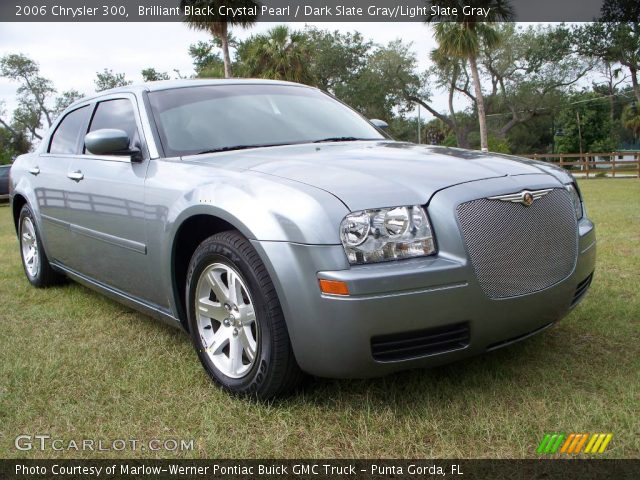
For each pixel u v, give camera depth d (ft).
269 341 7.50
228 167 8.68
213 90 11.37
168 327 11.43
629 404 7.43
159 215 9.07
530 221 7.79
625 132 162.09
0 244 24.49
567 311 8.55
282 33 68.18
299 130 11.02
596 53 128.88
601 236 19.31
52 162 13.44
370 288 6.79
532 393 7.87
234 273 7.99
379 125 13.10
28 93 163.12
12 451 7.06
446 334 7.28
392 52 130.62
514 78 136.56
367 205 7.11
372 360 7.02
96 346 10.48
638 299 11.98
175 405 8.04
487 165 8.39
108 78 161.99
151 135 10.09
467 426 7.14
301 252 7.06
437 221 7.29
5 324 12.03
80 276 12.80
